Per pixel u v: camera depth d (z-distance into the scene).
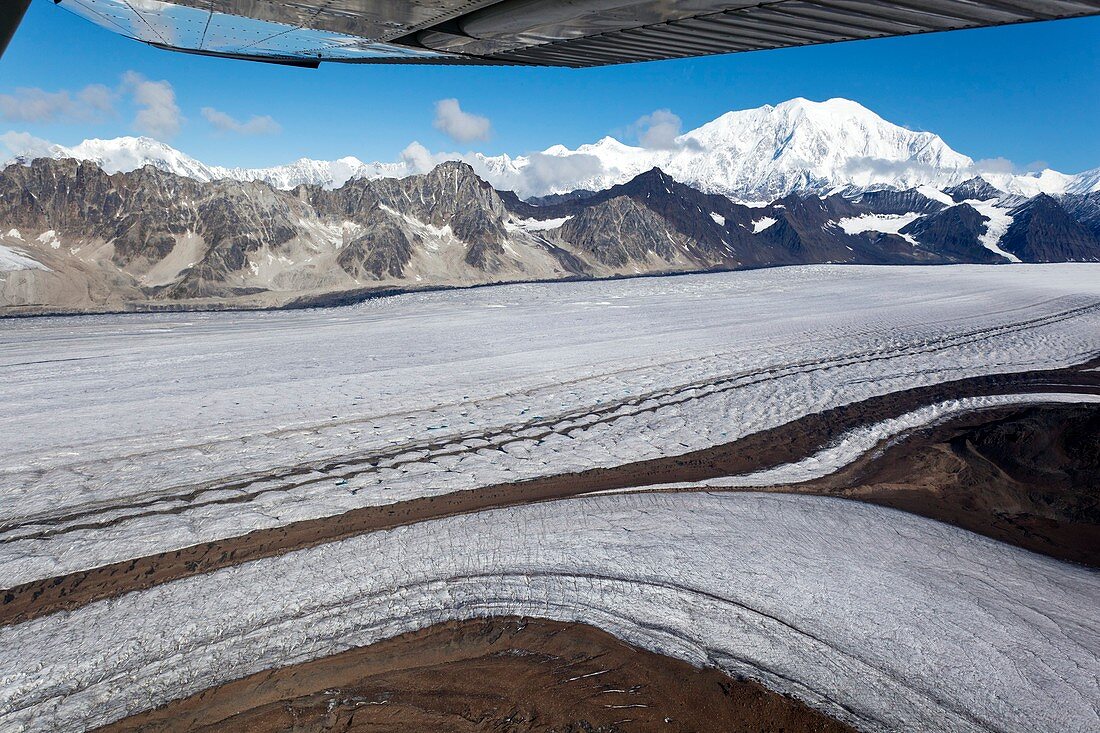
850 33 3.40
